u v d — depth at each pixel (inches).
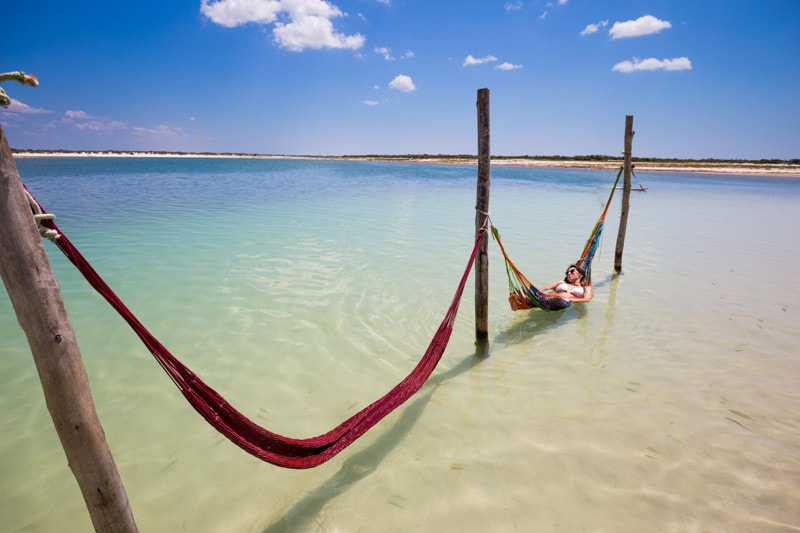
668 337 238.7
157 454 147.3
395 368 205.3
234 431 104.3
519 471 139.8
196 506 127.6
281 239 442.9
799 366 206.2
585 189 1150.3
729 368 204.1
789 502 127.6
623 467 141.0
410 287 310.2
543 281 343.3
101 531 83.7
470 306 280.2
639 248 455.5
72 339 73.7
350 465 144.4
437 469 141.6
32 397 175.6
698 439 154.5
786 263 398.6
